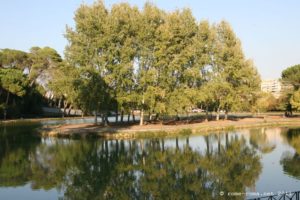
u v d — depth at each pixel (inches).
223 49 3157.0
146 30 2679.6
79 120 3993.6
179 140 2245.3
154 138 2325.3
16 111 4030.5
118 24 2598.4
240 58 3275.1
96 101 2518.5
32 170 1456.7
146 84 2682.1
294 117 3986.2
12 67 4392.2
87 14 2591.0
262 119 3649.1
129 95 2583.7
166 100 2753.4
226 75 3157.0
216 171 1434.5
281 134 2559.1
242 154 1787.6
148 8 2795.3
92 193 1160.2
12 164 1560.0
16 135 2519.7
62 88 2564.0
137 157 1717.5
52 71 4411.9
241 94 3319.4
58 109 4975.4
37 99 4503.0
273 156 1723.7
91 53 2536.9
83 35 2568.9
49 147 1984.5
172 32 2819.9
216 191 1165.7
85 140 2224.4
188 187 1214.9
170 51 2738.7
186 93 2797.7
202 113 5044.3
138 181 1298.0
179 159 1670.8
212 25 3272.6
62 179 1322.6
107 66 2527.1
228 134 2564.0
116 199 1101.1
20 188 1206.9
